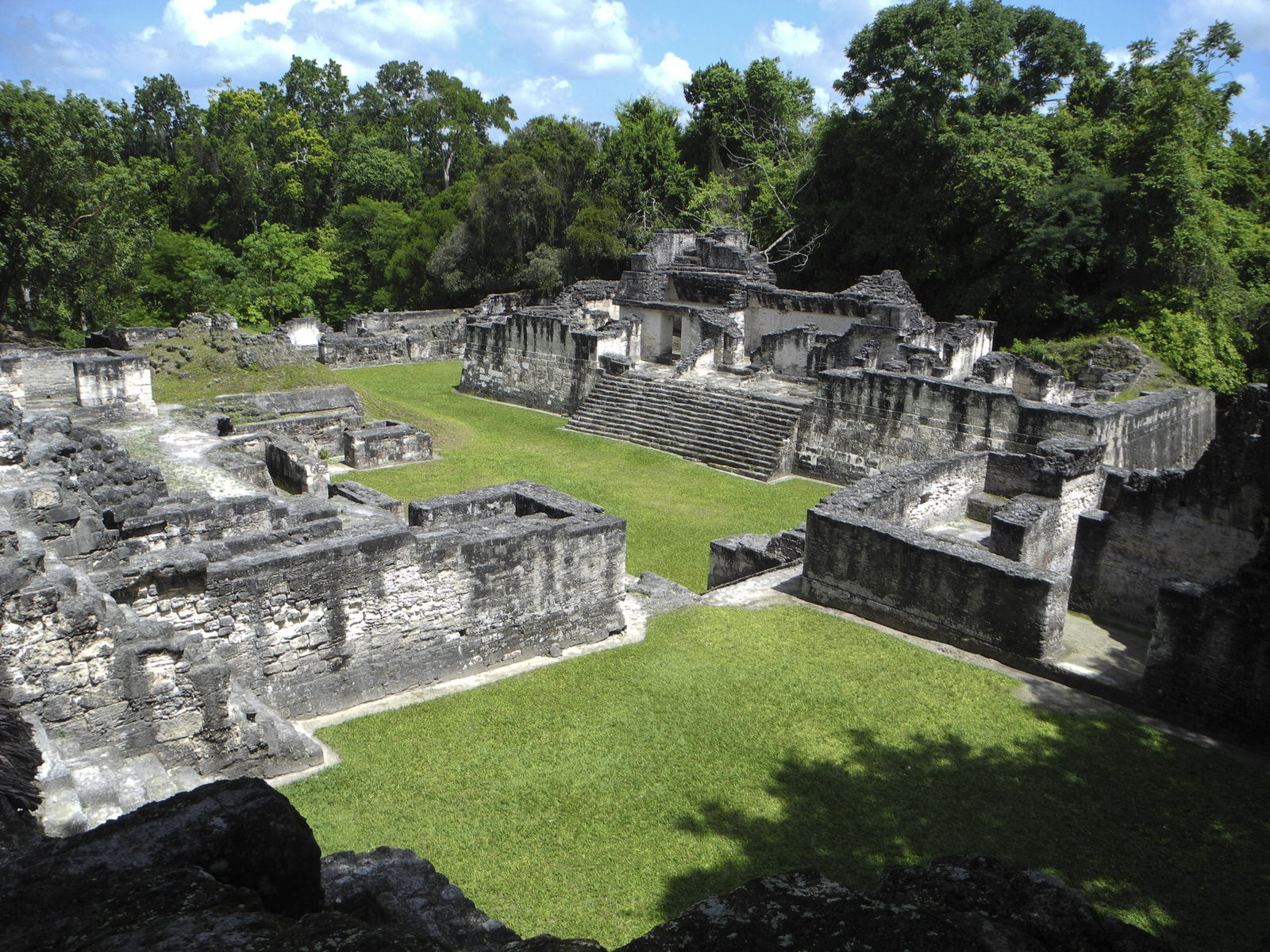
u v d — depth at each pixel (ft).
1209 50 118.83
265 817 13.70
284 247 188.24
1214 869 31.37
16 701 29.12
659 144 180.65
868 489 58.70
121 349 112.06
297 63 260.83
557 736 39.09
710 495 87.51
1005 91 134.00
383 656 42.09
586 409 113.91
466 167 237.66
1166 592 41.32
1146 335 110.83
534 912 28.35
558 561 47.06
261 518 48.16
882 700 43.01
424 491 85.35
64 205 128.77
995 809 34.63
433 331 166.09
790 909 10.87
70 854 12.57
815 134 176.96
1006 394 80.18
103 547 39.22
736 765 37.24
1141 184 114.52
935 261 135.13
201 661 33.27
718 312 126.41
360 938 9.91
